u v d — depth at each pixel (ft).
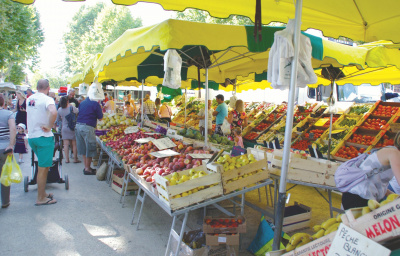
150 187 11.89
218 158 11.68
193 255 10.08
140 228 14.35
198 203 10.22
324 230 7.27
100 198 18.49
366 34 10.93
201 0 9.78
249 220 15.55
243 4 9.97
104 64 14.93
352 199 10.13
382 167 9.55
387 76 21.27
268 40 11.91
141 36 11.88
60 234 13.51
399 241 5.65
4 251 11.89
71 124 27.55
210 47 11.14
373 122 24.25
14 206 16.72
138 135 20.63
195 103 47.83
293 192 21.35
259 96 50.42
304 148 25.81
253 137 31.27
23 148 26.91
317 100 37.52
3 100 15.58
